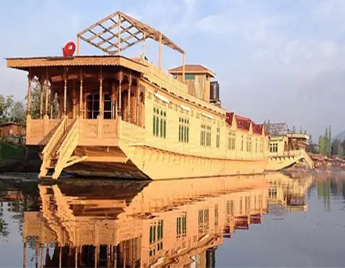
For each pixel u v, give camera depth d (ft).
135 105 90.58
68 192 65.00
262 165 215.72
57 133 78.59
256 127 219.82
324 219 48.44
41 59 81.66
